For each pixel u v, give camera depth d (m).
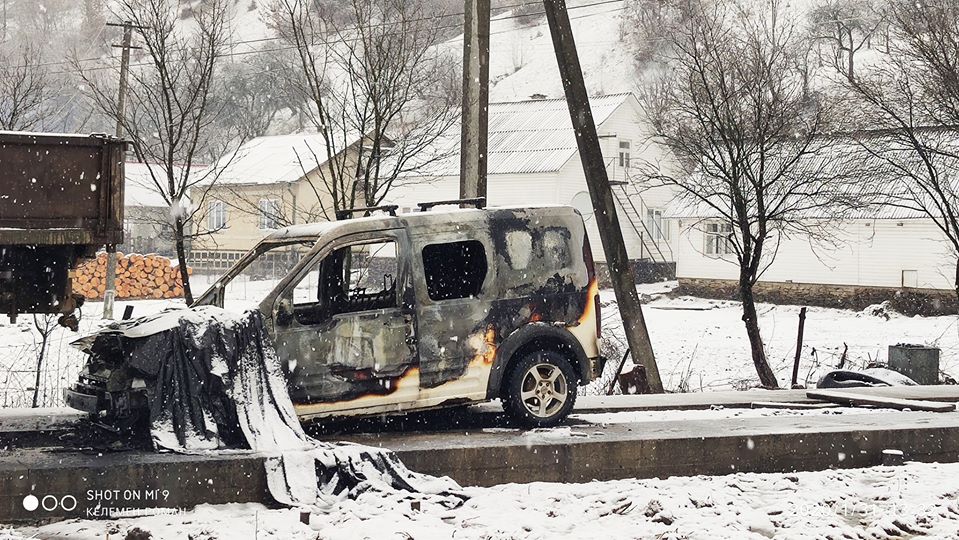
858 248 41.81
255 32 101.06
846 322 37.44
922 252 40.00
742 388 18.78
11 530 7.48
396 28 16.48
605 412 12.34
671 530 7.59
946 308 39.50
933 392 14.14
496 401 12.19
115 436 9.34
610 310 37.50
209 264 50.19
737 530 7.66
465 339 10.04
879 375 15.84
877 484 9.34
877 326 35.69
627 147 52.72
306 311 10.95
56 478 7.83
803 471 9.94
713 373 21.78
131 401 8.88
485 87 14.90
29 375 16.69
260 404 8.84
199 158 48.16
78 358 20.14
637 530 7.63
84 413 10.59
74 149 8.30
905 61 20.78
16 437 9.38
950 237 19.88
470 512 8.05
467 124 14.86
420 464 8.91
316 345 9.43
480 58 14.86
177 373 8.71
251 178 47.22
